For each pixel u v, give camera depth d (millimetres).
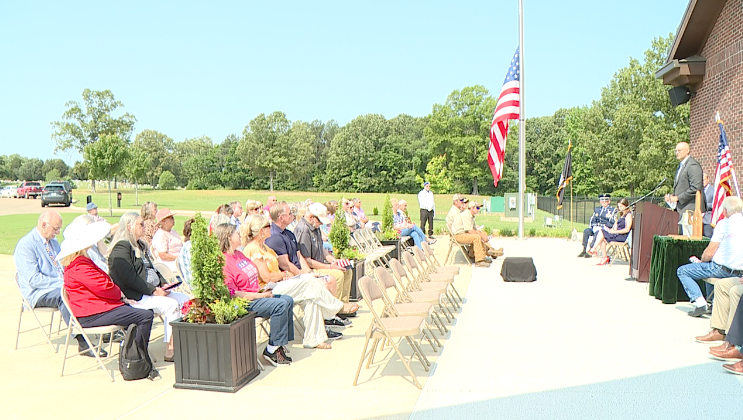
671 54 13820
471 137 78000
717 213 9711
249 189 107438
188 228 8352
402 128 99375
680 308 8023
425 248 9250
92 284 5207
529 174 82812
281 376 5273
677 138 44594
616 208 13672
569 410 4340
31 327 7371
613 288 9727
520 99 17688
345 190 94812
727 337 5359
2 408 4539
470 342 6363
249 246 6488
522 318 7516
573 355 5793
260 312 5586
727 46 12250
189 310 5051
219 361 4855
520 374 5219
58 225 6359
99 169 34969
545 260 13602
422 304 6059
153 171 115562
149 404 4609
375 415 4309
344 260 7988
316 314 6176
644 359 5621
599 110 55250
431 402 4555
